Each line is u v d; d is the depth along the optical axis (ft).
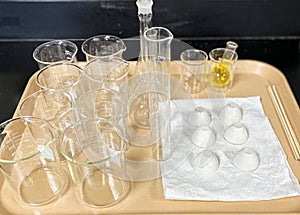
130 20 3.76
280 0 3.68
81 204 2.26
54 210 2.24
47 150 2.31
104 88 2.61
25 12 3.70
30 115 2.69
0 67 3.61
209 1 3.68
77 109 2.52
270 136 2.68
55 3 3.65
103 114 2.57
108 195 2.29
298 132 2.74
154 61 2.48
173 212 2.21
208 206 2.23
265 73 3.32
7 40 3.89
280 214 2.15
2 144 2.40
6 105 3.23
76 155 2.25
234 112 2.80
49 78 2.77
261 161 2.50
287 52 3.74
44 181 2.40
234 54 3.15
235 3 3.70
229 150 2.59
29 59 3.69
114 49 2.96
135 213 2.21
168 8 3.71
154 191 2.33
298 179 2.43
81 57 3.56
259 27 3.86
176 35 3.89
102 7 3.67
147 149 2.59
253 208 2.22
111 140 2.34
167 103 2.59
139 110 2.73
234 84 3.22
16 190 2.34
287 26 3.85
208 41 3.88
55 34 3.85
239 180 2.37
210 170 2.41
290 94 3.04
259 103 2.97
